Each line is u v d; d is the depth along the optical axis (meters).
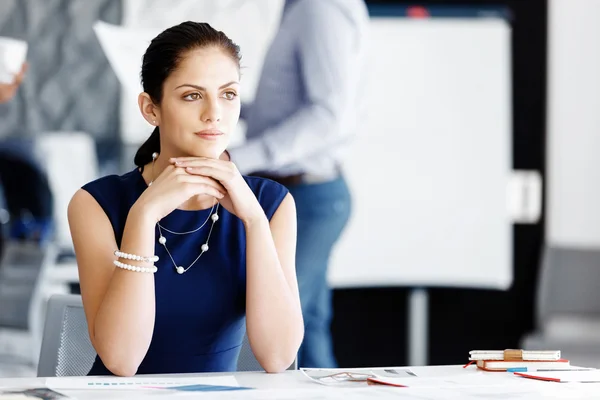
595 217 6.15
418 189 5.77
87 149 5.76
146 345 2.20
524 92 6.13
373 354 6.08
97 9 5.73
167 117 2.27
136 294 2.17
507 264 5.82
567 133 6.14
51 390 1.91
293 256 2.45
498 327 6.19
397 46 5.75
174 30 2.27
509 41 6.08
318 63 5.07
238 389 1.96
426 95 5.77
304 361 5.46
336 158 5.24
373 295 6.07
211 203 2.40
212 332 2.33
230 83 2.26
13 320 5.06
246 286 2.32
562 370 2.29
